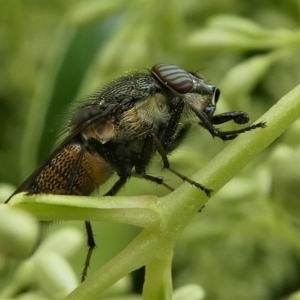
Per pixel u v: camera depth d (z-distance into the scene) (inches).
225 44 2.5
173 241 1.8
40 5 3.0
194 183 1.8
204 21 2.9
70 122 2.1
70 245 2.2
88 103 2.1
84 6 2.6
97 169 2.0
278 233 2.4
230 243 2.9
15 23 3.0
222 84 2.5
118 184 2.0
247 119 2.1
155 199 1.8
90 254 2.0
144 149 2.0
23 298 2.1
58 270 2.1
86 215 1.8
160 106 2.0
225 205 2.4
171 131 2.0
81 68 2.6
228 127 2.2
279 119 1.8
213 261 2.9
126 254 1.8
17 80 3.1
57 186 2.0
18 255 1.8
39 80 2.9
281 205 2.1
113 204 1.8
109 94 2.0
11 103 3.1
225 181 1.8
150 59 2.6
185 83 2.0
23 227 1.8
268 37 2.4
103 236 2.5
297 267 2.9
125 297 2.2
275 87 3.0
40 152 2.5
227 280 2.9
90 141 2.0
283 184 2.1
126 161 2.0
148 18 2.6
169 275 1.8
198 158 2.5
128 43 2.6
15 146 3.0
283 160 2.1
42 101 2.6
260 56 2.6
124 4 2.6
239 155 1.8
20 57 3.1
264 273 2.9
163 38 2.6
